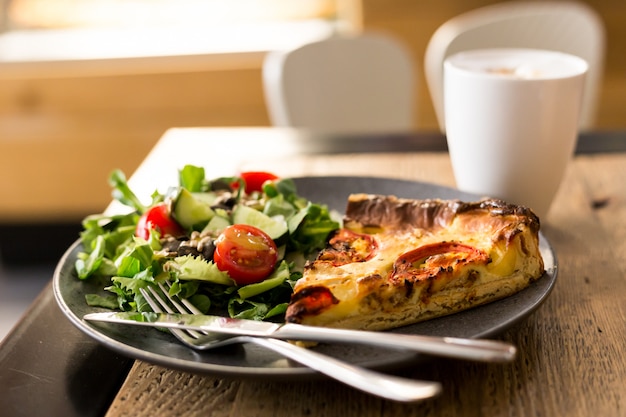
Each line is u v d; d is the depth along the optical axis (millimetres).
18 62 1451
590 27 1041
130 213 540
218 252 458
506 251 427
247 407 385
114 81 1451
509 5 1339
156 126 1479
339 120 1033
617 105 1381
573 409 379
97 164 1510
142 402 391
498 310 419
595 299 467
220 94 1454
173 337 410
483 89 533
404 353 381
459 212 470
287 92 970
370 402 387
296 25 1484
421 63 1396
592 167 671
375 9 1372
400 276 419
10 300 1353
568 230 559
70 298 449
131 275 461
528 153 540
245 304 455
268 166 705
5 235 1565
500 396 388
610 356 413
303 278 419
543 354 416
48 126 1484
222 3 1492
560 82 520
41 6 1511
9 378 408
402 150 733
